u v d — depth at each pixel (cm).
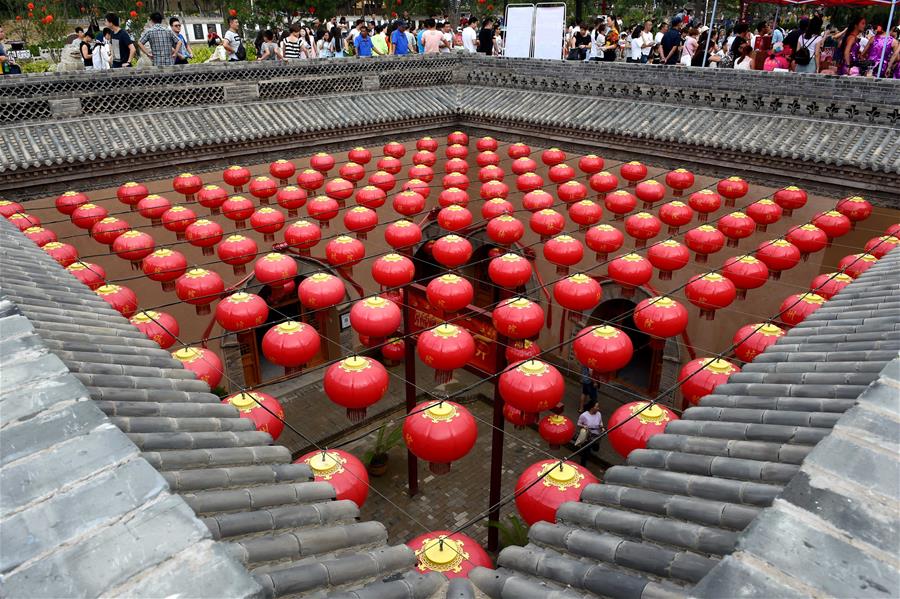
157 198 1243
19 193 1277
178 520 210
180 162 1475
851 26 1455
